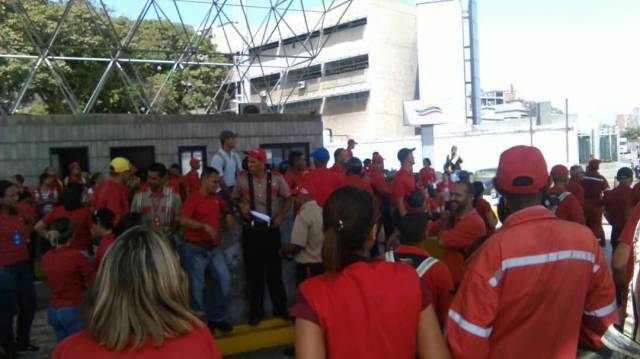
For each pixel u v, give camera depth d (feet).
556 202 25.67
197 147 57.36
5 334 20.42
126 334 6.48
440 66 188.34
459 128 169.58
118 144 53.72
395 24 218.38
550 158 132.16
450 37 188.24
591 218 34.78
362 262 8.15
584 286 8.91
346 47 219.41
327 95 224.74
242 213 22.62
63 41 96.68
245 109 66.49
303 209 21.02
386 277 7.97
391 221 34.76
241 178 22.93
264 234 22.47
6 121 49.16
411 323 7.89
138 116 54.65
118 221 17.34
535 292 8.64
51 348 21.99
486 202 26.17
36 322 26.23
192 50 69.62
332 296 7.79
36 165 50.29
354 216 8.15
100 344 6.54
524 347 8.71
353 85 219.00
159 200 21.63
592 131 173.06
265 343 22.84
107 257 6.80
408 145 143.23
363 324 7.71
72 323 17.17
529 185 9.14
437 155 140.46
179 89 127.75
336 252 8.14
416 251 12.95
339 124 224.74
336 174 23.31
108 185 24.12
